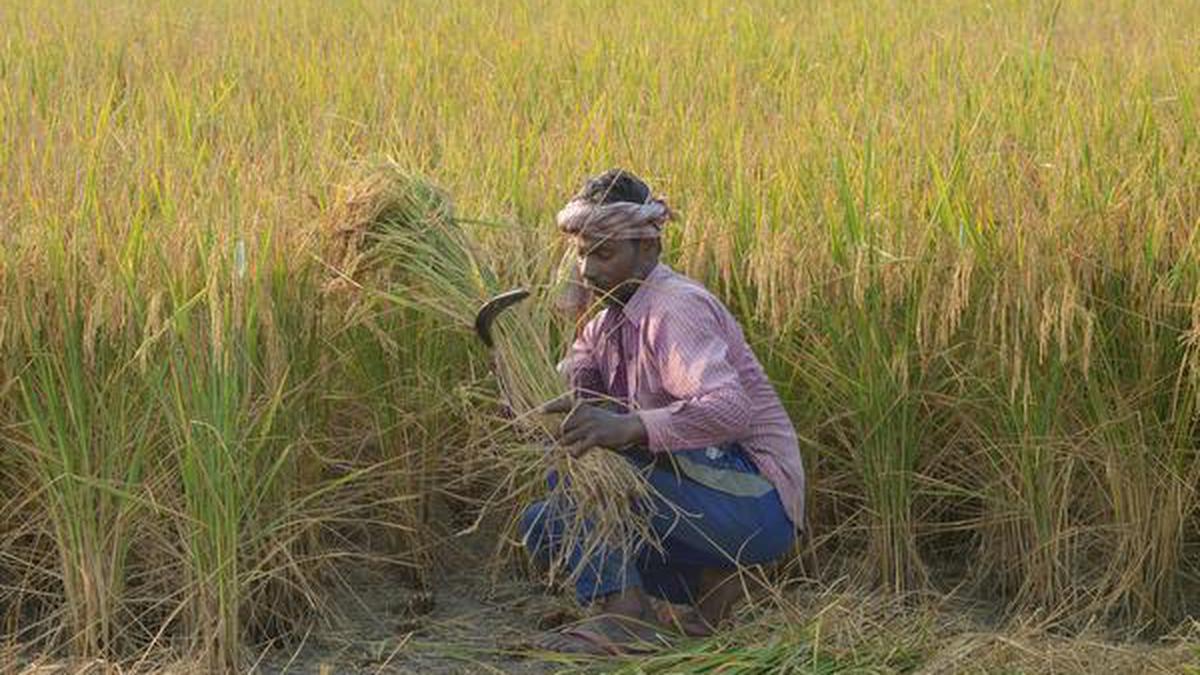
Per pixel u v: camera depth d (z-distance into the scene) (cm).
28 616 489
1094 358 496
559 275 445
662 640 450
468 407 511
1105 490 510
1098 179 554
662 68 877
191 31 1126
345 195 462
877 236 513
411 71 865
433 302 440
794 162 577
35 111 664
